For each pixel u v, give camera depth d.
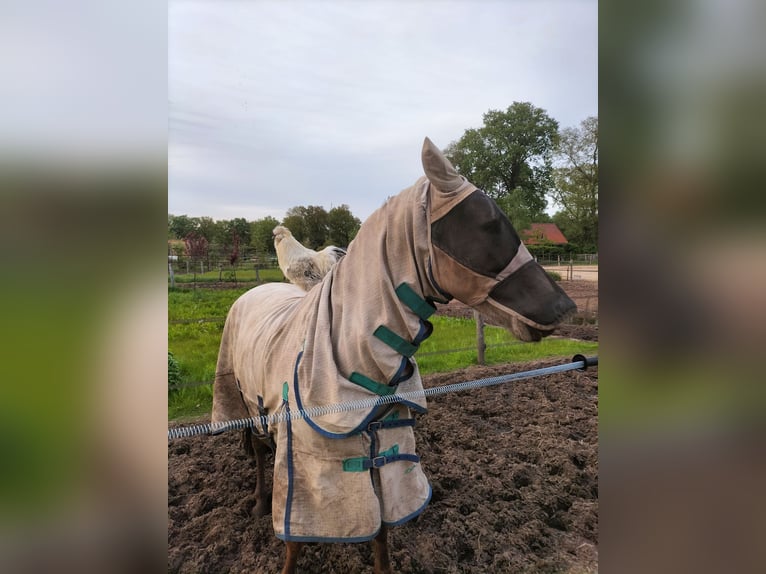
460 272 1.46
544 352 6.77
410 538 2.63
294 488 1.69
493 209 1.44
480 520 2.79
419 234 1.50
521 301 1.41
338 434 1.58
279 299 2.63
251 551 2.48
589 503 3.00
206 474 3.27
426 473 3.32
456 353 6.62
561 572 2.40
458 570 2.41
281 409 1.81
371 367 1.60
